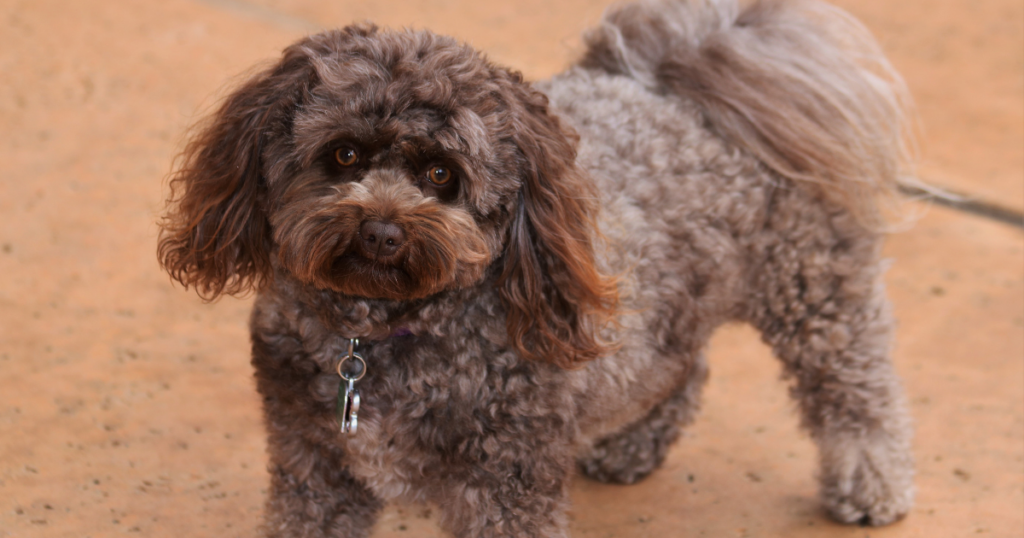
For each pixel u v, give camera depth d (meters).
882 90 4.90
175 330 6.32
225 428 5.30
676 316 4.09
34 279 6.71
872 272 4.67
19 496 4.54
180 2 12.24
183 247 3.64
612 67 4.66
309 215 3.20
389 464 3.50
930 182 8.90
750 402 5.96
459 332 3.43
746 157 4.36
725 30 4.74
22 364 5.73
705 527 4.66
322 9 12.51
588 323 3.57
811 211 4.45
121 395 5.53
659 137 4.18
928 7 13.84
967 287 7.38
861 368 4.69
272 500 3.68
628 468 5.05
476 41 11.59
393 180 3.22
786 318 4.61
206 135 3.61
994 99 10.95
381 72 3.22
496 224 3.44
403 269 3.20
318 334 3.43
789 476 5.21
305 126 3.22
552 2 13.44
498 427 3.44
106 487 4.67
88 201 7.82
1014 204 8.60
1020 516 4.72
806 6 5.07
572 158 3.62
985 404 5.83
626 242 3.91
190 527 4.39
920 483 5.07
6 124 8.91
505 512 3.47
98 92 9.67
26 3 11.75
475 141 3.20
